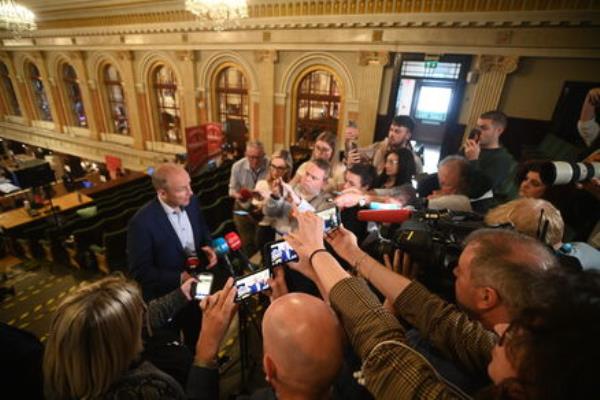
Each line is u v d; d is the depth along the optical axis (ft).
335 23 17.63
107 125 31.22
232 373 6.35
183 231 5.74
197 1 12.53
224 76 23.88
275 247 3.70
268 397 2.38
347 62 18.44
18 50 32.45
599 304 1.22
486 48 14.73
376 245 3.85
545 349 1.20
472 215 3.79
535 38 13.73
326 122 21.57
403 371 1.62
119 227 12.41
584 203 6.64
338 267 2.37
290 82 20.83
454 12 14.80
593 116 9.91
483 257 2.14
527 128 14.97
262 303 7.36
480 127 7.48
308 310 1.99
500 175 7.40
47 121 36.32
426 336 2.35
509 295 1.90
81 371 2.19
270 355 1.98
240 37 20.92
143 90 26.99
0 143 38.06
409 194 5.58
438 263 2.93
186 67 24.04
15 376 2.86
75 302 2.33
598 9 12.30
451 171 5.32
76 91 32.60
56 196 19.74
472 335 2.15
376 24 16.70
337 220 3.86
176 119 27.76
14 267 11.67
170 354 3.31
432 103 25.79
